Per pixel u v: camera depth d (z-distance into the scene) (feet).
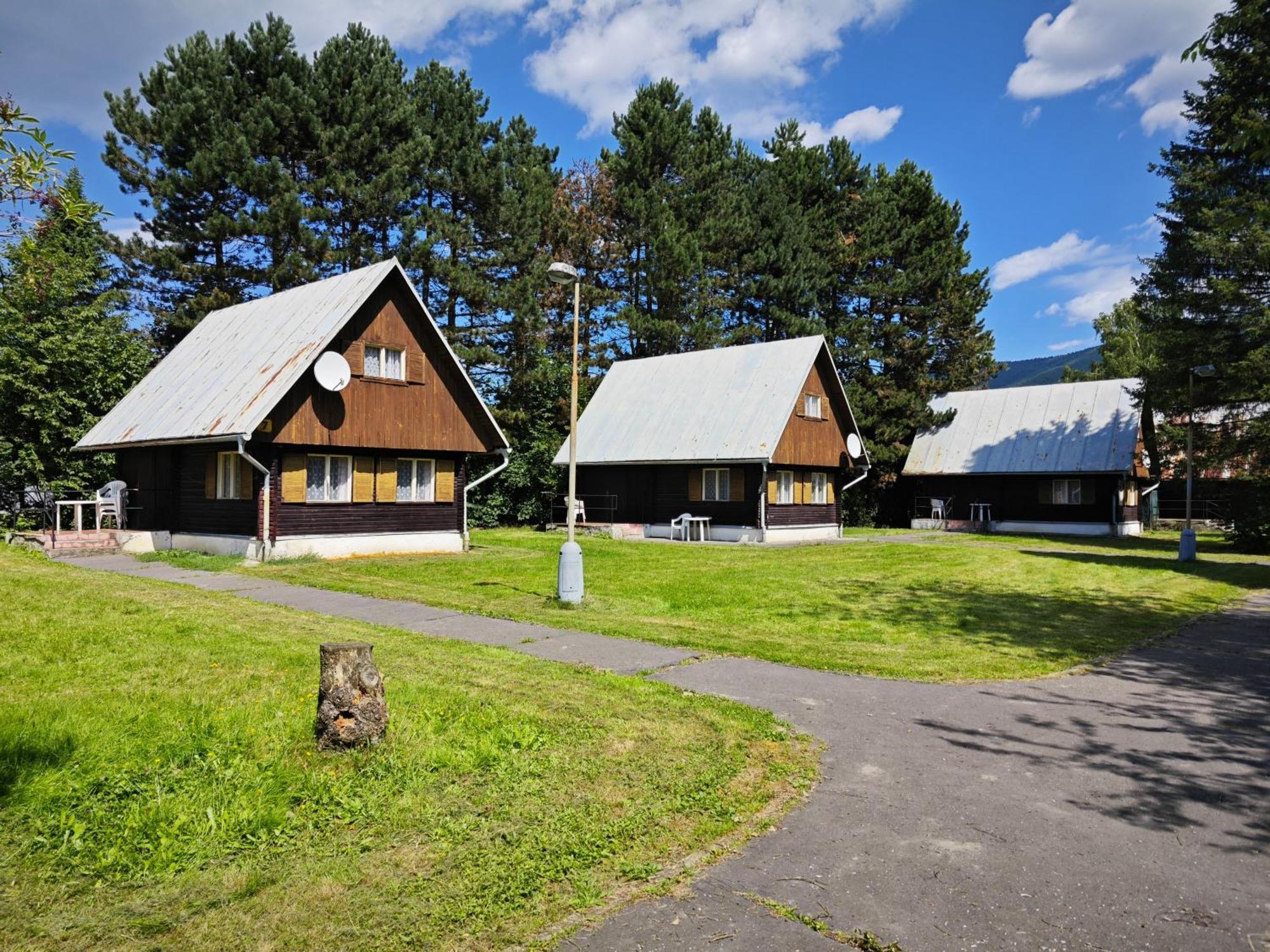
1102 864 14.92
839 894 13.69
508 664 28.04
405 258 105.40
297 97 99.66
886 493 147.02
